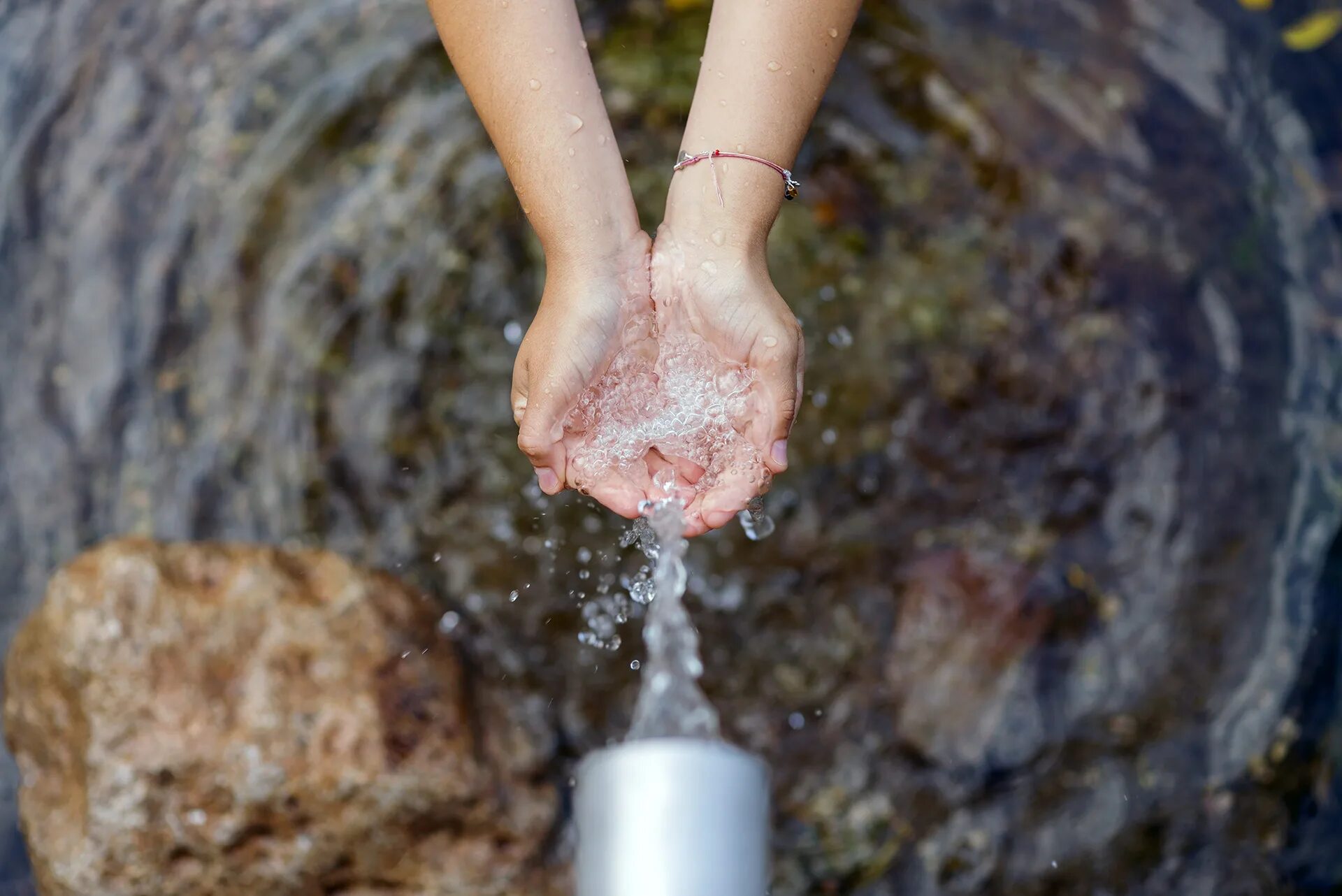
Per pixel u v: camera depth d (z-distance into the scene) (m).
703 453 1.08
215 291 2.06
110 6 2.15
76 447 1.96
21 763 1.75
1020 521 2.06
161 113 2.11
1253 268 2.00
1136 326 2.05
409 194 2.16
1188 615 1.90
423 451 2.10
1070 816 1.86
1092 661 1.94
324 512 2.03
